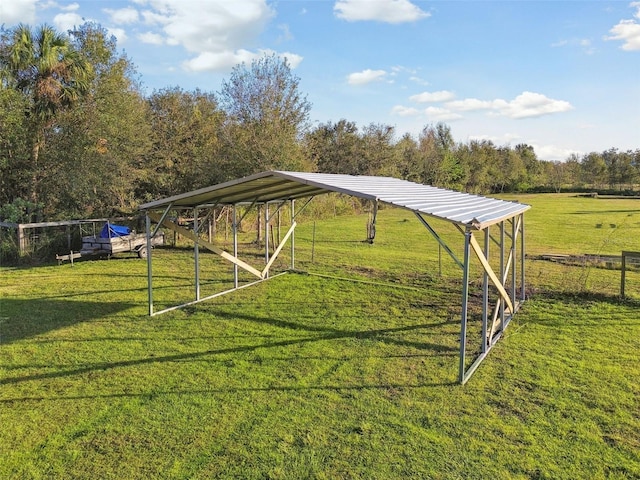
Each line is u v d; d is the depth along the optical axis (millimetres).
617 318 8484
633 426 4742
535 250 17250
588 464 4117
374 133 39625
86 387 5691
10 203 16250
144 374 6074
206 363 6453
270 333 7750
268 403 5277
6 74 14945
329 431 4668
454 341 7328
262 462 4152
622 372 6090
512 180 65625
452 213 6090
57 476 3971
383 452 4305
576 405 5203
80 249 16125
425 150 49906
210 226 17516
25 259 14570
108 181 17750
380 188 7719
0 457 4238
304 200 29203
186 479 3924
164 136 23125
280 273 12883
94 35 17406
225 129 19469
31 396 5453
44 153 16734
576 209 36125
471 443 4449
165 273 12961
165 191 22406
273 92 18656
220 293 10531
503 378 5945
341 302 9742
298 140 19578
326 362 6500
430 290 10828
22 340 7383
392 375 6055
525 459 4191
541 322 8305
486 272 6434
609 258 13922
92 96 16766
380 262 14719
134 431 4684
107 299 10023
